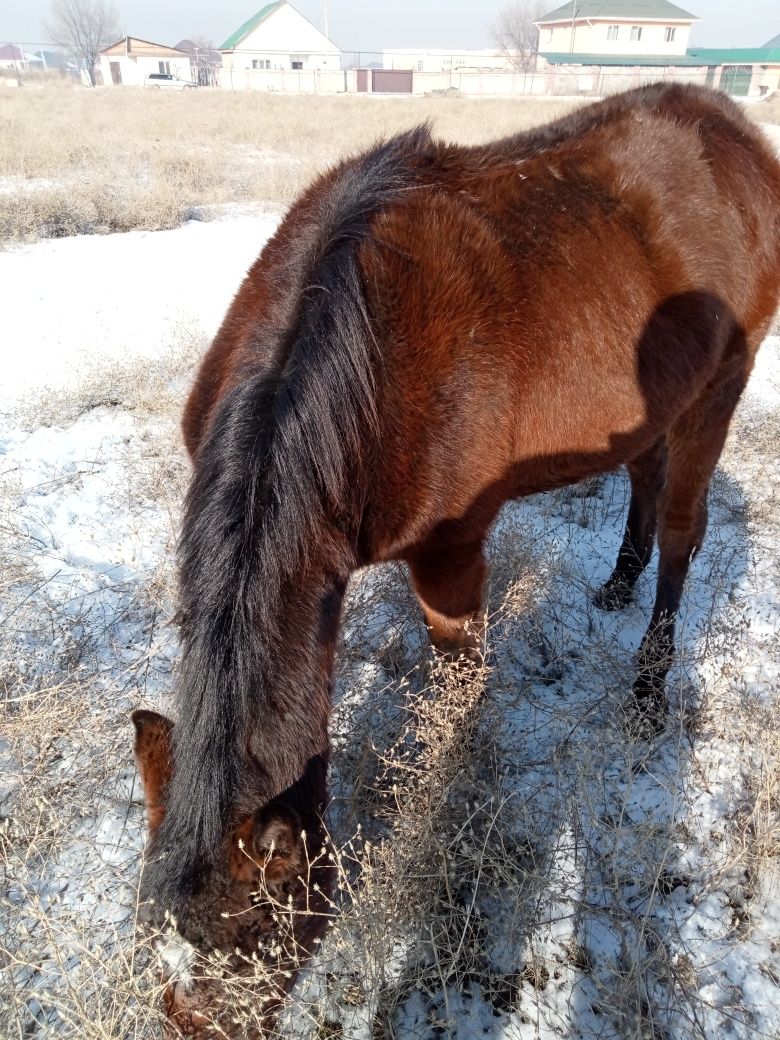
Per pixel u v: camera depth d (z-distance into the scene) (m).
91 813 2.29
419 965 1.98
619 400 2.31
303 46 54.91
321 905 1.52
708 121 2.62
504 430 2.10
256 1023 1.35
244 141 14.41
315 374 1.66
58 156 11.02
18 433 4.35
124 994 1.53
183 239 8.23
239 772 1.37
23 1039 1.69
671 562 2.89
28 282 6.73
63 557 3.36
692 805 2.45
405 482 1.92
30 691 2.55
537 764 2.53
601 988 1.92
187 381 4.84
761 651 3.01
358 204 1.90
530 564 3.06
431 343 1.91
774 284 2.77
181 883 1.27
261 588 1.46
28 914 1.76
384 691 2.62
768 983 2.01
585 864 2.18
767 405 4.88
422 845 1.99
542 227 2.15
